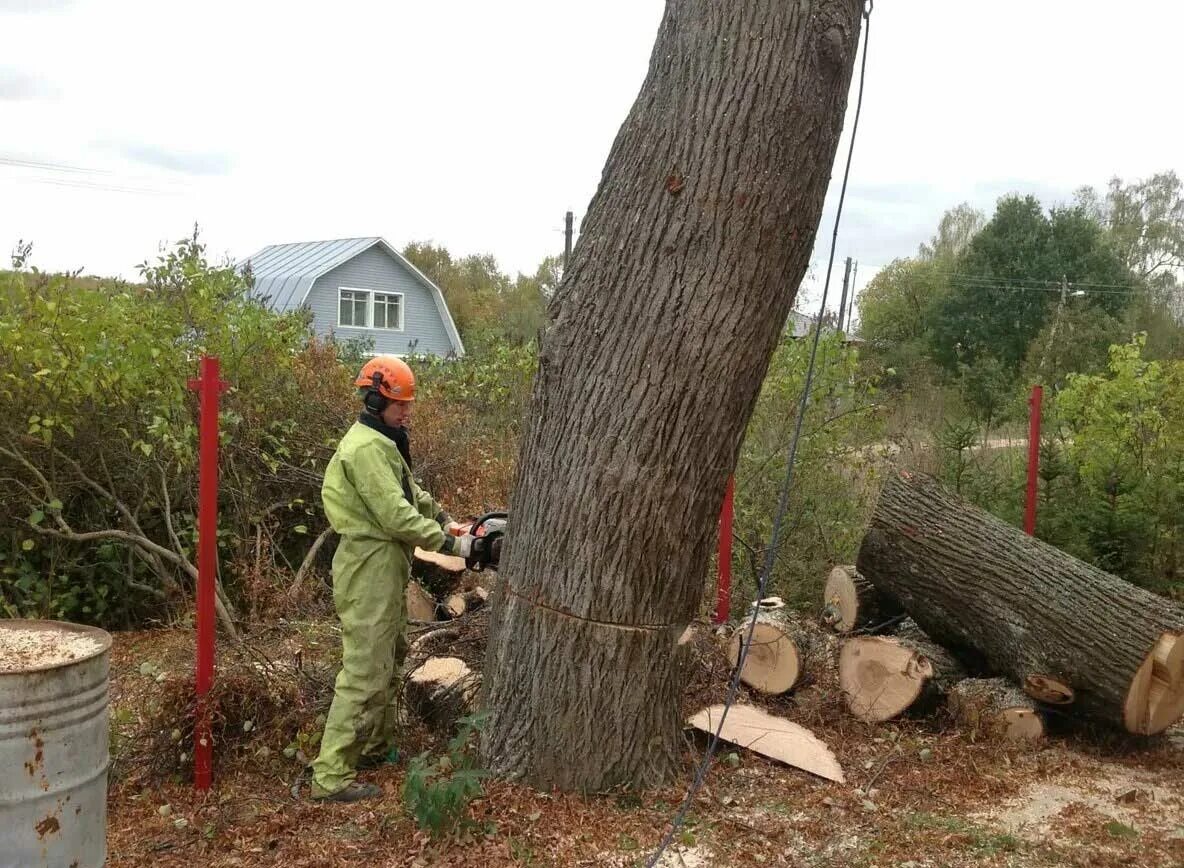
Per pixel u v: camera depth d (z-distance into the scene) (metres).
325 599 6.95
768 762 4.33
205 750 4.13
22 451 6.55
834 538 7.80
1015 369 32.84
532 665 3.78
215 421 4.12
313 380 8.00
